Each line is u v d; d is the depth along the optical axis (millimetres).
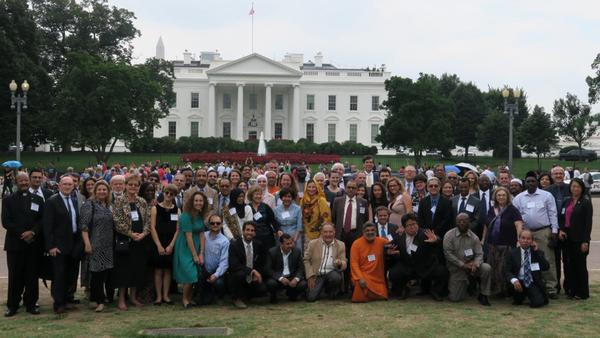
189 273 11195
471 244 11664
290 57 95938
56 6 77188
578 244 11859
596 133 87625
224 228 12188
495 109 93500
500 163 71875
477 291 12680
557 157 81250
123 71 58500
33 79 59281
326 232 11875
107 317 10445
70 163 61312
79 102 56969
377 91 92875
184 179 14312
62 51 78375
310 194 12594
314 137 92250
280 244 12000
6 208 10633
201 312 10836
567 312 10758
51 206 10703
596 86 65812
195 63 108688
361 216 12602
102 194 11031
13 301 10625
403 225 12039
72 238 10922
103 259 10875
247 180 16375
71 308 11164
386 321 10031
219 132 90250
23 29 62156
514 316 10430
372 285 11766
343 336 9094
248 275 11281
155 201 12000
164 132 89875
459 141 87875
